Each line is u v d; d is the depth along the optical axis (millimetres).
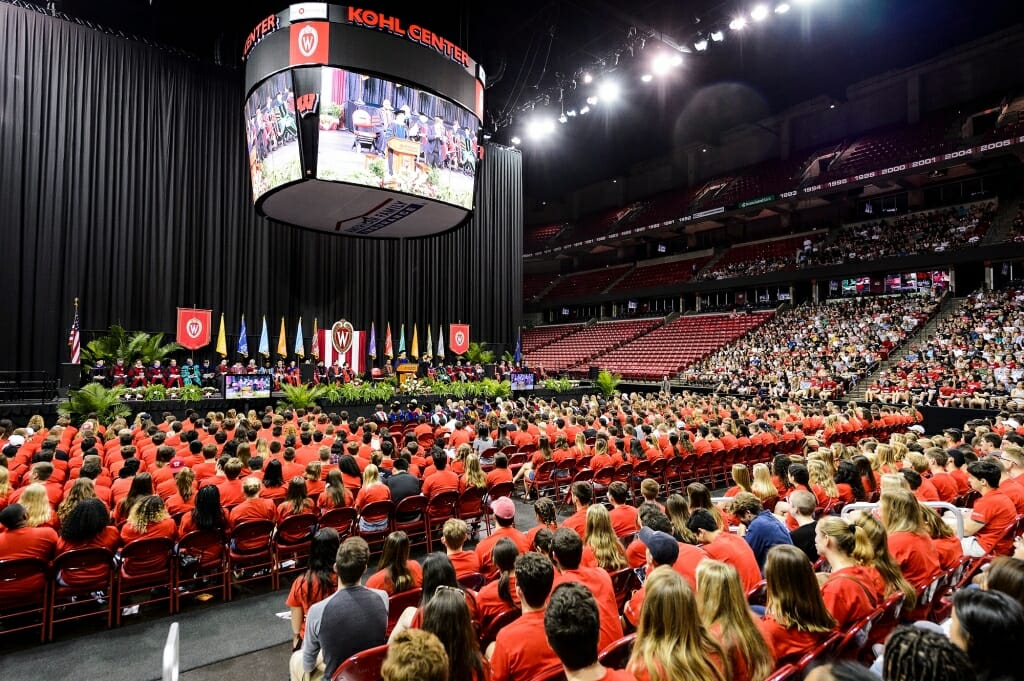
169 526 5336
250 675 4414
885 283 28547
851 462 6574
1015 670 1718
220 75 22938
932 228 27578
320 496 6539
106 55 20203
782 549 2924
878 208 31953
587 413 14617
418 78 15000
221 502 6262
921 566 3830
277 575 6016
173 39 23125
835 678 1488
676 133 39812
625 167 45312
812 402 19969
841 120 34156
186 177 21766
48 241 18672
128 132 20562
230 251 23016
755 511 5004
